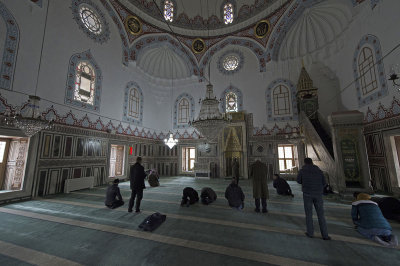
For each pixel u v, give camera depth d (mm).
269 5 9930
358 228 2912
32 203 4887
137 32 10102
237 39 11266
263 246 2512
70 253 2357
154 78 12094
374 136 6312
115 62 9117
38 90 5758
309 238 2736
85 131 7289
